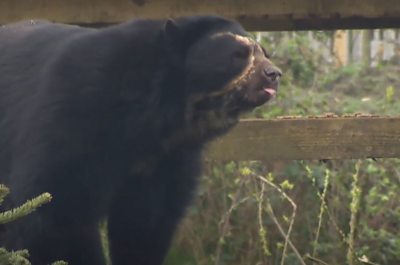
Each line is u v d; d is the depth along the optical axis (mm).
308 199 15953
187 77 10586
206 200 16016
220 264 15516
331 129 12273
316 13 13016
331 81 20719
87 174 10203
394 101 19188
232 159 12289
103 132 10281
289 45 19766
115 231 11273
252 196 15516
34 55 10797
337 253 15188
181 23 10703
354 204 13602
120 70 10383
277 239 15625
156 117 10555
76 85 10195
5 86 10773
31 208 7547
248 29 14016
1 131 10617
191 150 11031
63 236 10250
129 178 10828
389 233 15789
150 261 11398
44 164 10000
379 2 13039
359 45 27484
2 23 12961
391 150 12297
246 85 10422
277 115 17031
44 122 10086
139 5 12867
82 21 12930
